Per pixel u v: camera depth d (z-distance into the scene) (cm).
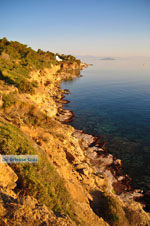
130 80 11800
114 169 2353
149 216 1470
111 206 1335
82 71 18338
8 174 778
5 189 689
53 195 902
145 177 2247
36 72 5869
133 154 2784
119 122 4250
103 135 3481
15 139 1095
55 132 2156
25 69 5200
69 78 12812
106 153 2766
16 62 5894
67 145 2034
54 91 7225
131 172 2344
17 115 1953
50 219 623
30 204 649
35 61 8019
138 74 15588
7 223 527
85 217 1052
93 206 1338
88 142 3070
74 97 7006
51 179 1021
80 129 3766
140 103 6038
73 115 4716
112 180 2089
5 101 2094
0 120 1366
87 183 1622
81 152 2348
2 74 3306
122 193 1898
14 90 2545
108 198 1419
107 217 1277
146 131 3700
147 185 2102
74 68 19888
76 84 10325
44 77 6819
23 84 3284
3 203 594
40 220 593
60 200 938
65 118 4391
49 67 9056
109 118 4547
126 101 6366
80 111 5138
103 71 18738
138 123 4178
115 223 1248
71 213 923
